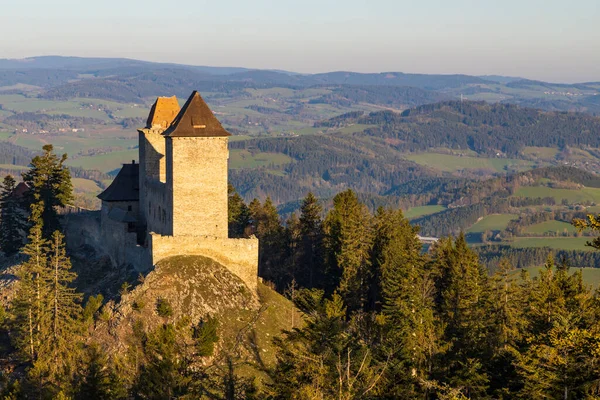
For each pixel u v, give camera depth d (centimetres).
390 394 5225
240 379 6988
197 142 9200
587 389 4728
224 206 9406
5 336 8312
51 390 6550
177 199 9219
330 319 5225
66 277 8350
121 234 9900
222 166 9338
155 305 8375
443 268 10069
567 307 6581
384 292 9256
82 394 6469
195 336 8094
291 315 9012
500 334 7475
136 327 7988
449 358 5812
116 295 8700
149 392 6247
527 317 7638
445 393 5250
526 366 5053
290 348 5388
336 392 4644
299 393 4825
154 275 8694
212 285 8775
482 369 5772
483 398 5366
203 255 9144
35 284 7950
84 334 8050
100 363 6831
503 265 8838
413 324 6475
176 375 6225
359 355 5072
